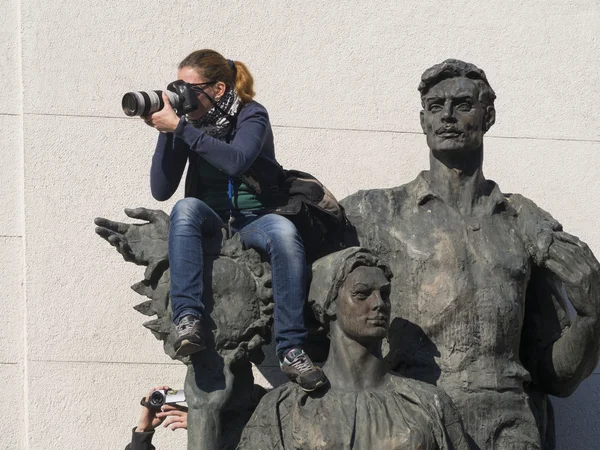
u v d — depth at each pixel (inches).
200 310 723.4
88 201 853.2
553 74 903.1
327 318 734.5
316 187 755.4
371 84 887.1
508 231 773.9
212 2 887.1
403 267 765.9
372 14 897.5
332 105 881.5
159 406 764.6
